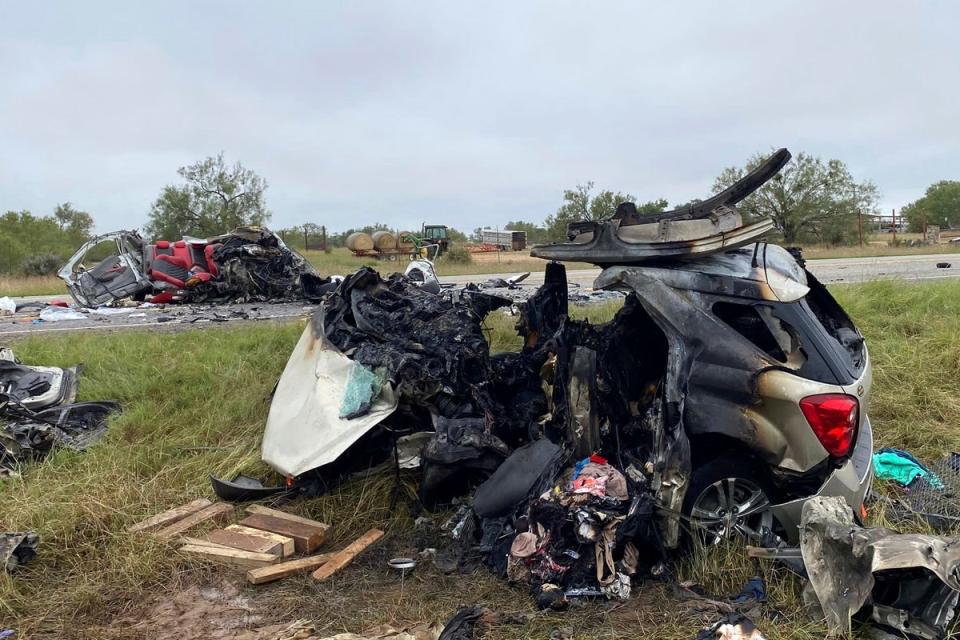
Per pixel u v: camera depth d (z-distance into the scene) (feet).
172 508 15.37
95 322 38.99
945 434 17.99
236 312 42.91
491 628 10.57
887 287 34.12
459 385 15.05
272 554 13.02
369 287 18.43
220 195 123.34
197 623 11.21
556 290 16.97
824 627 10.00
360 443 16.17
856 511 12.10
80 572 12.73
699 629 10.25
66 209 152.35
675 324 12.18
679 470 11.43
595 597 11.26
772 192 109.40
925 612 9.61
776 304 12.01
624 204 13.30
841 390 11.44
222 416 20.62
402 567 12.57
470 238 184.96
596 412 13.02
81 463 17.43
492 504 12.98
